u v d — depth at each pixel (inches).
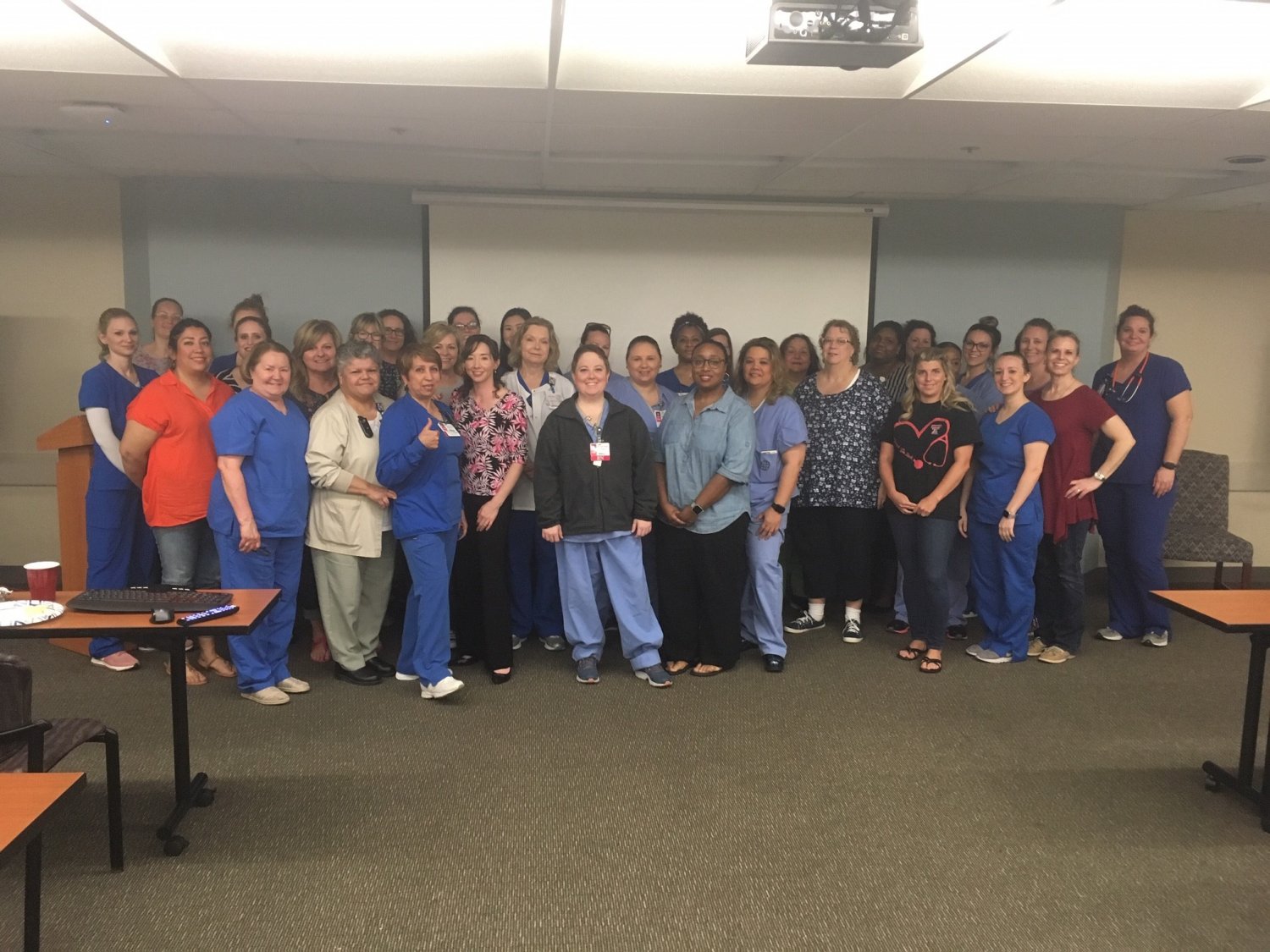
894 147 167.2
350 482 144.6
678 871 101.2
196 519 148.3
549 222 221.8
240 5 110.1
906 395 167.5
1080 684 159.2
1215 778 121.0
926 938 90.2
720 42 119.3
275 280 215.5
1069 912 94.6
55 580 102.7
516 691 152.8
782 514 160.7
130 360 165.2
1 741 82.4
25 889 81.6
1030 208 231.0
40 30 113.6
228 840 106.2
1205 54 118.2
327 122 152.8
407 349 144.1
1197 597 118.6
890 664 167.8
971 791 120.2
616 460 149.9
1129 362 182.4
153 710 143.4
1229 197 216.8
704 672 161.2
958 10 106.3
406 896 95.8
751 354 162.1
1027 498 163.2
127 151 178.9
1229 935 91.1
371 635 158.6
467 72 126.3
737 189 214.1
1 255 214.8
